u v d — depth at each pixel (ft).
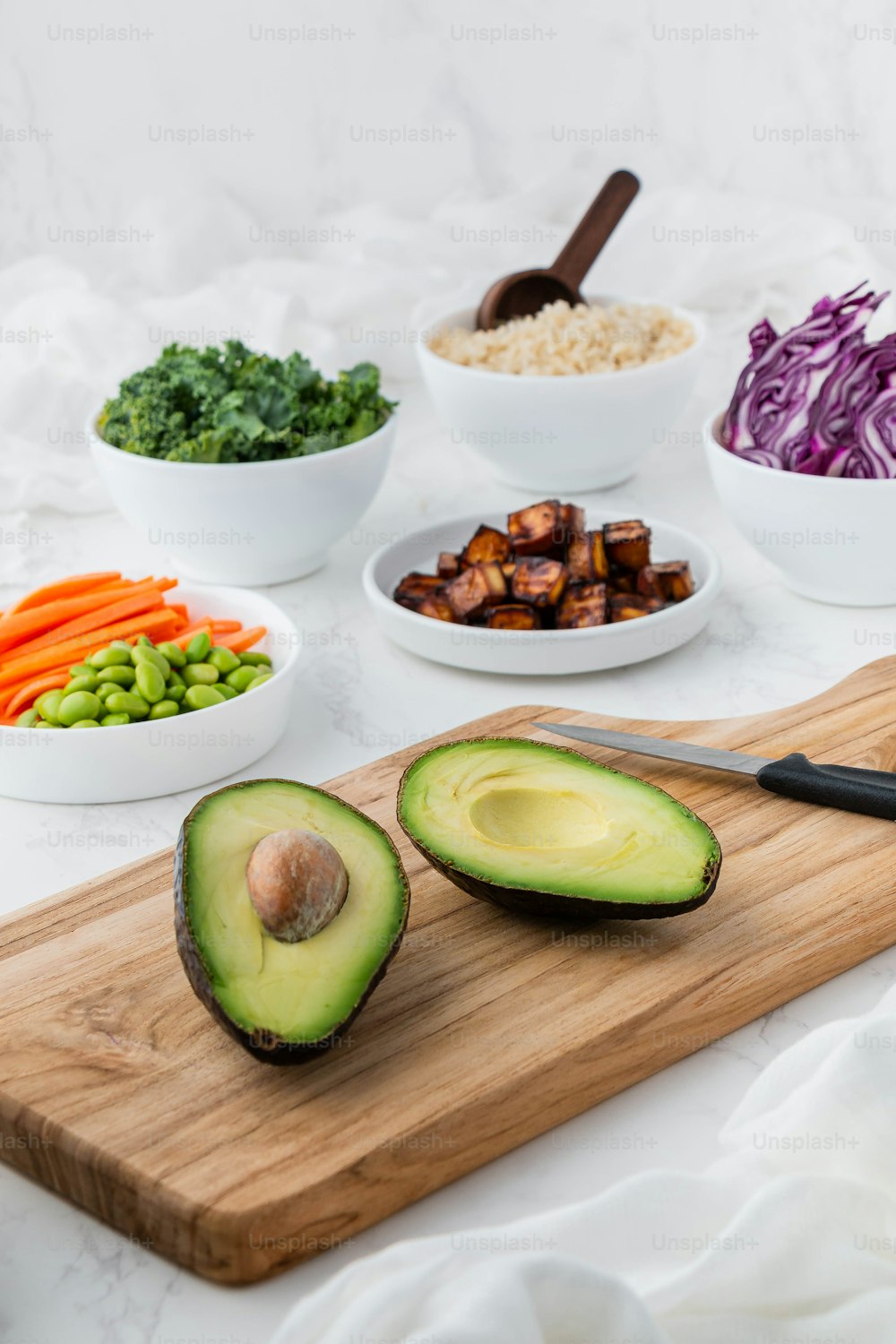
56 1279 2.94
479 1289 2.78
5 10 5.41
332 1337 2.78
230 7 5.56
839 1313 2.85
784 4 5.51
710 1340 2.85
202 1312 2.91
